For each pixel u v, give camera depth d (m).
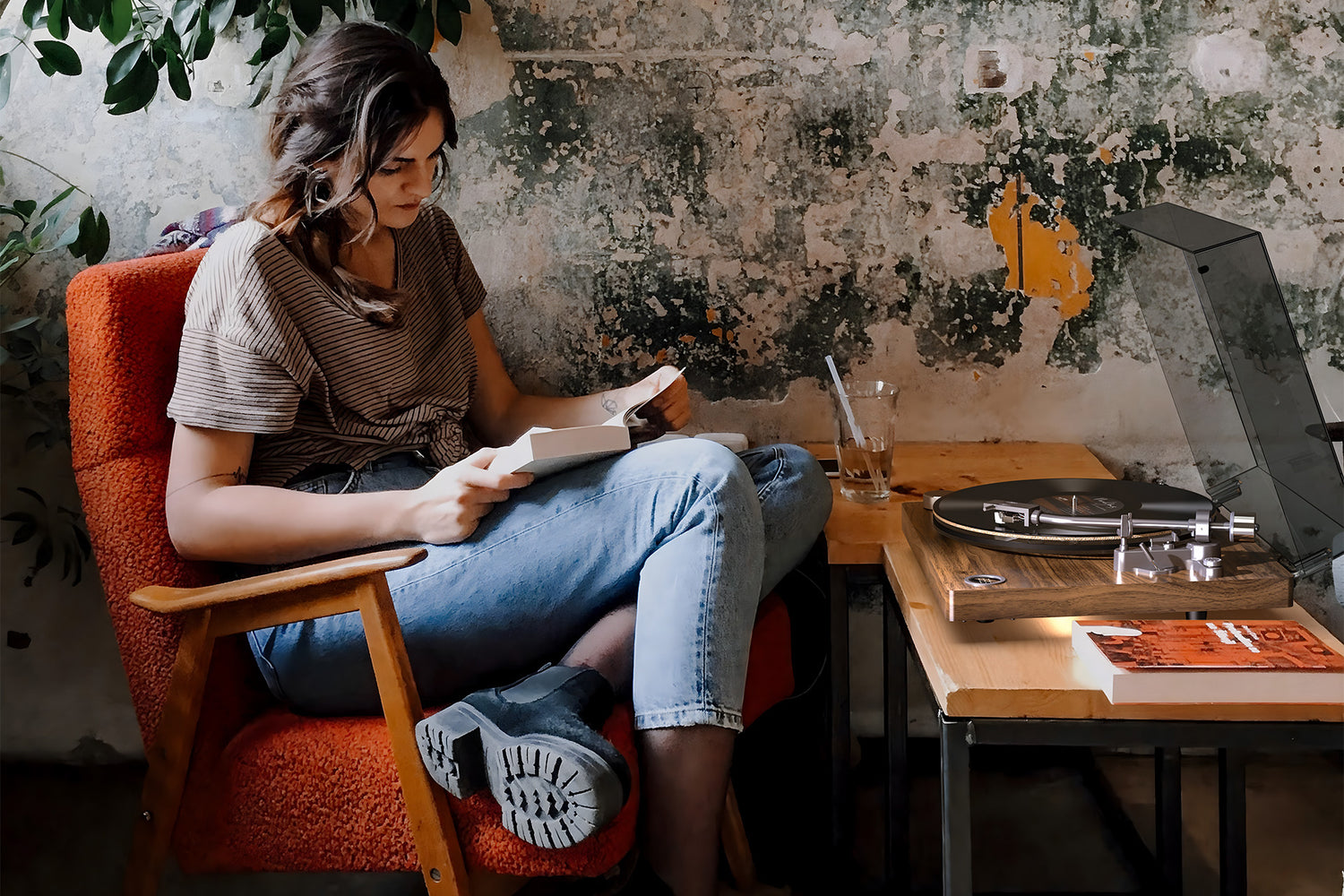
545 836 1.12
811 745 1.97
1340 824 1.81
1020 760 2.07
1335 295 1.95
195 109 1.96
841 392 1.66
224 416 1.35
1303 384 1.26
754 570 1.28
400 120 1.42
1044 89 1.92
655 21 1.94
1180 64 1.90
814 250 2.00
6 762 2.16
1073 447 2.00
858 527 1.58
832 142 1.96
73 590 2.11
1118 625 1.16
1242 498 1.37
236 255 1.38
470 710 1.16
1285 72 1.89
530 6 1.94
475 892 1.25
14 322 2.01
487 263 2.03
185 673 1.29
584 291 2.03
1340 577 1.17
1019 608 1.17
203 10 1.75
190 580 1.38
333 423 1.47
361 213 1.52
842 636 1.61
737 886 1.68
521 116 1.98
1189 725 1.05
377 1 1.81
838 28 1.92
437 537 1.31
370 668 1.33
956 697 1.07
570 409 1.80
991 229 1.98
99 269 1.42
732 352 2.04
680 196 1.99
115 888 1.73
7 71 1.72
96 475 1.38
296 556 1.34
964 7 1.91
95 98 1.96
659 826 1.21
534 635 1.33
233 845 1.33
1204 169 1.93
